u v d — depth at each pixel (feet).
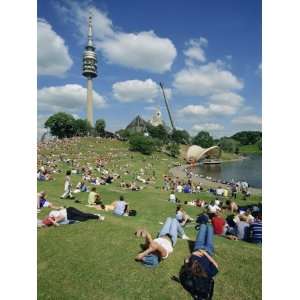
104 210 50.78
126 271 26.32
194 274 23.52
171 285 24.53
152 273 25.99
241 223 38.78
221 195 112.37
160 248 26.81
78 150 309.42
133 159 307.58
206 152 447.01
